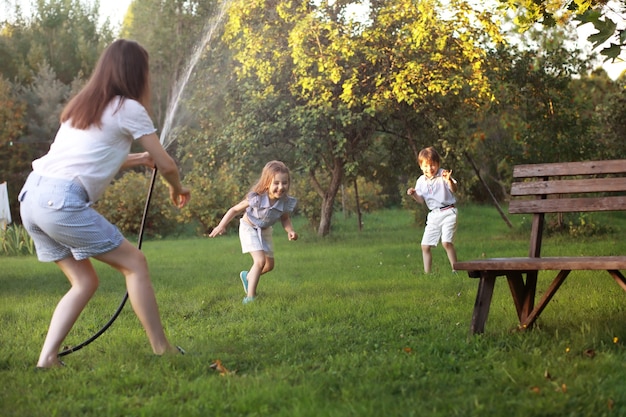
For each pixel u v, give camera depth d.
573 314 5.32
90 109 3.98
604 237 13.88
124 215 21.66
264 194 7.00
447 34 13.93
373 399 3.29
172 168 4.18
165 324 5.65
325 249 13.16
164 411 3.24
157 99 30.36
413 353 4.21
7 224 17.42
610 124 17.34
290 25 15.28
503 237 14.83
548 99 15.95
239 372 3.97
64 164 3.93
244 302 6.71
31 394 3.56
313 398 3.33
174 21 29.86
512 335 4.52
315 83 14.59
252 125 15.46
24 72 35.72
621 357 3.93
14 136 30.02
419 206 19.62
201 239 19.58
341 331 5.06
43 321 5.99
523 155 16.62
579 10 5.52
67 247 4.05
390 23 14.43
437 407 3.17
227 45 16.91
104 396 3.53
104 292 7.86
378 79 14.48
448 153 15.76
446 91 14.51
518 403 3.15
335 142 16.11
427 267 8.84
